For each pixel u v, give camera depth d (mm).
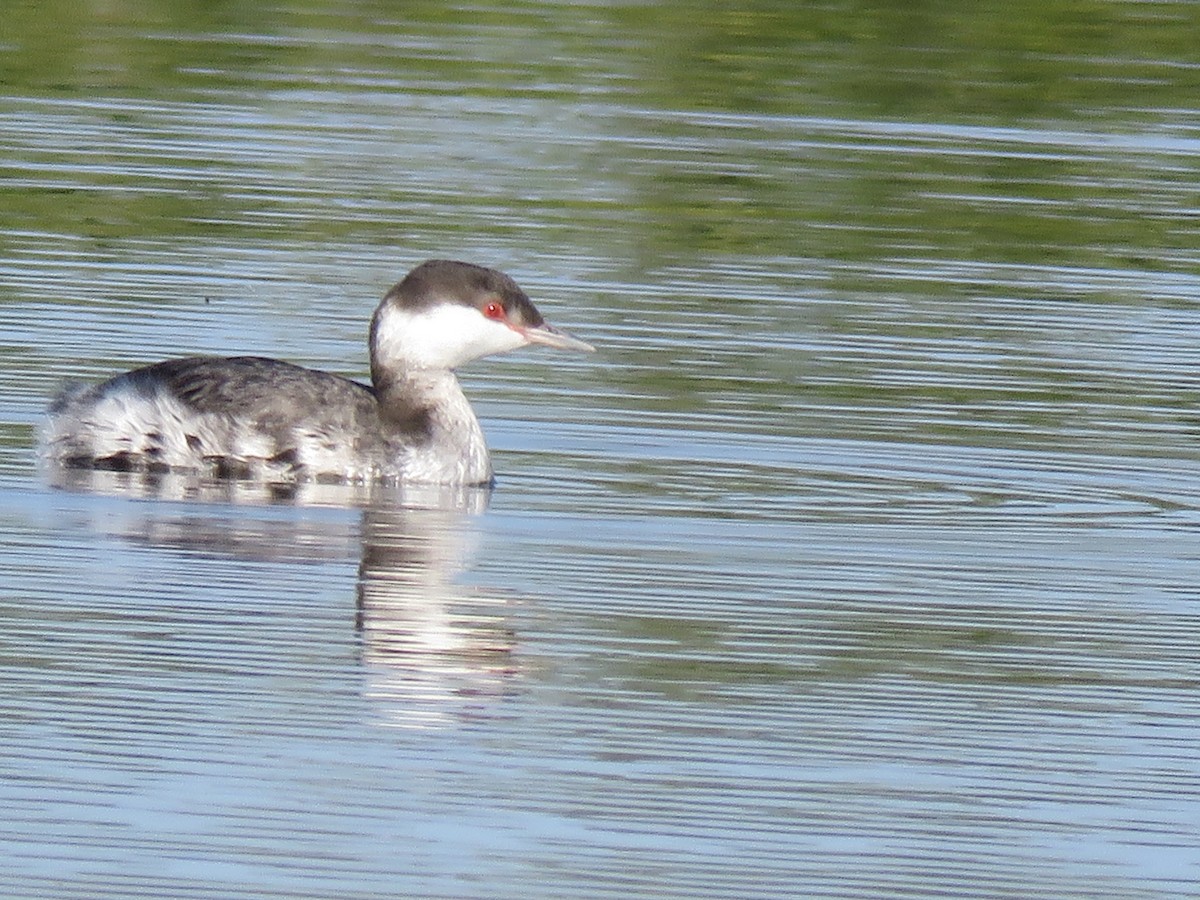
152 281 19562
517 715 11867
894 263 21453
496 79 27078
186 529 14352
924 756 11609
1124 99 27656
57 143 23609
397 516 14828
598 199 22922
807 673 12531
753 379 18016
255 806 10812
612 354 18484
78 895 10000
